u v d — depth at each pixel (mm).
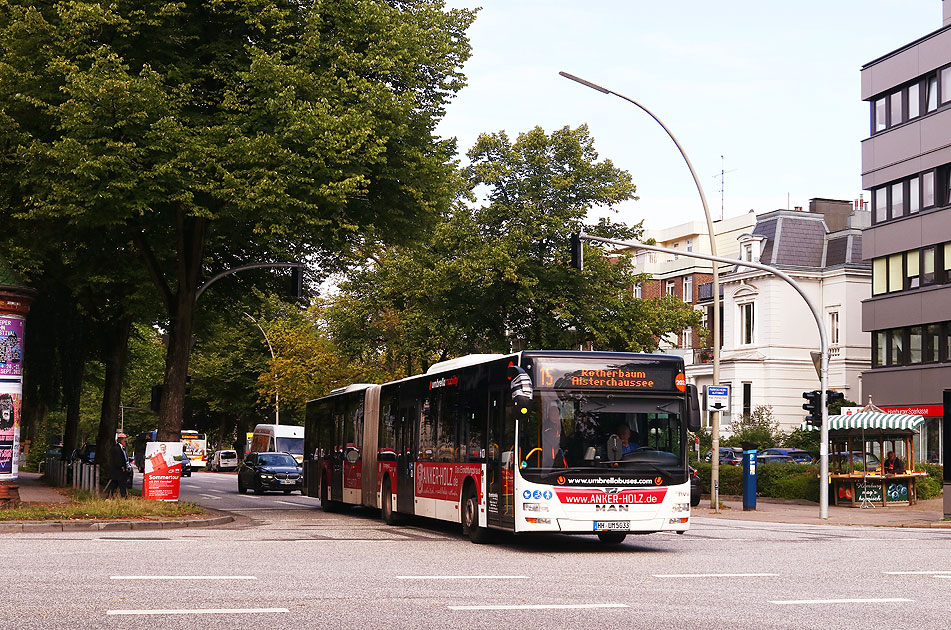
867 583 12352
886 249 51938
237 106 23781
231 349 79312
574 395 16984
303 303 33938
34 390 40406
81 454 42219
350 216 26141
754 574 13297
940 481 36906
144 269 31172
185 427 86688
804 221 64250
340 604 10008
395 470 23359
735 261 28328
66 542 16484
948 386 47719
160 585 11109
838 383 60312
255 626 8672
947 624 9266
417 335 42031
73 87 22562
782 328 61969
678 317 41531
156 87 23188
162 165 22734
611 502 16672
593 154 40875
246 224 26266
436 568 13609
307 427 32250
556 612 9727
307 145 23500
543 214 39531
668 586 11898
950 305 47781
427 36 27656
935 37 49062
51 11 24188
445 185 27109
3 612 9117
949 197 48406
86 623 8641
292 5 25281
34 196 24266
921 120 49938
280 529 20875
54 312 37719
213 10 24234
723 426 63281
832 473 33938
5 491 21859
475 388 19047
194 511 22859
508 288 39375
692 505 32969
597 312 39469
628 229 41125
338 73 24797
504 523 17234
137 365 57188
